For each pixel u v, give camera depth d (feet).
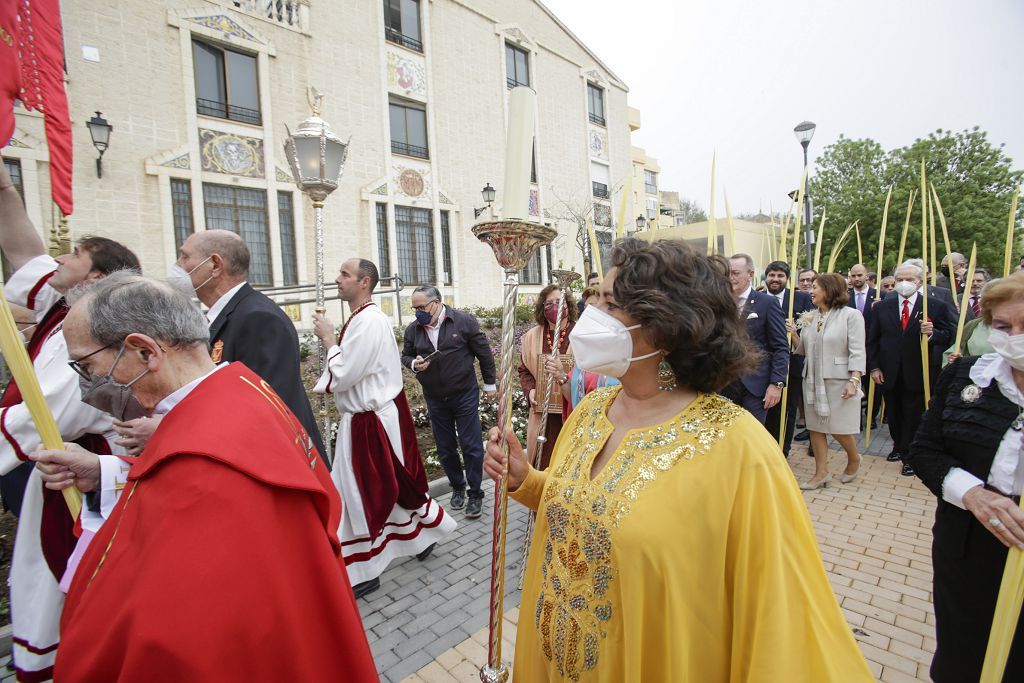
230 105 37.32
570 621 3.95
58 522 6.88
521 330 39.17
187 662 3.23
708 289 3.78
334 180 12.04
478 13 53.57
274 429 4.21
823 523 13.03
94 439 7.14
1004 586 5.07
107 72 31.91
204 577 3.37
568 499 4.11
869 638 8.76
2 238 7.70
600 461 4.18
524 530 13.33
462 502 14.76
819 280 15.16
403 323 46.34
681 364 3.85
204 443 3.71
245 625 3.47
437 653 8.74
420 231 49.03
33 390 5.54
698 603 3.39
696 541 3.41
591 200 58.23
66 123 8.70
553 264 61.31
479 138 53.52
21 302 7.48
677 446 3.67
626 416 4.26
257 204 38.55
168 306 4.55
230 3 36.55
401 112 47.83
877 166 52.75
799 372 15.87
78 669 3.29
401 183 46.96
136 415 5.60
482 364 14.64
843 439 15.46
